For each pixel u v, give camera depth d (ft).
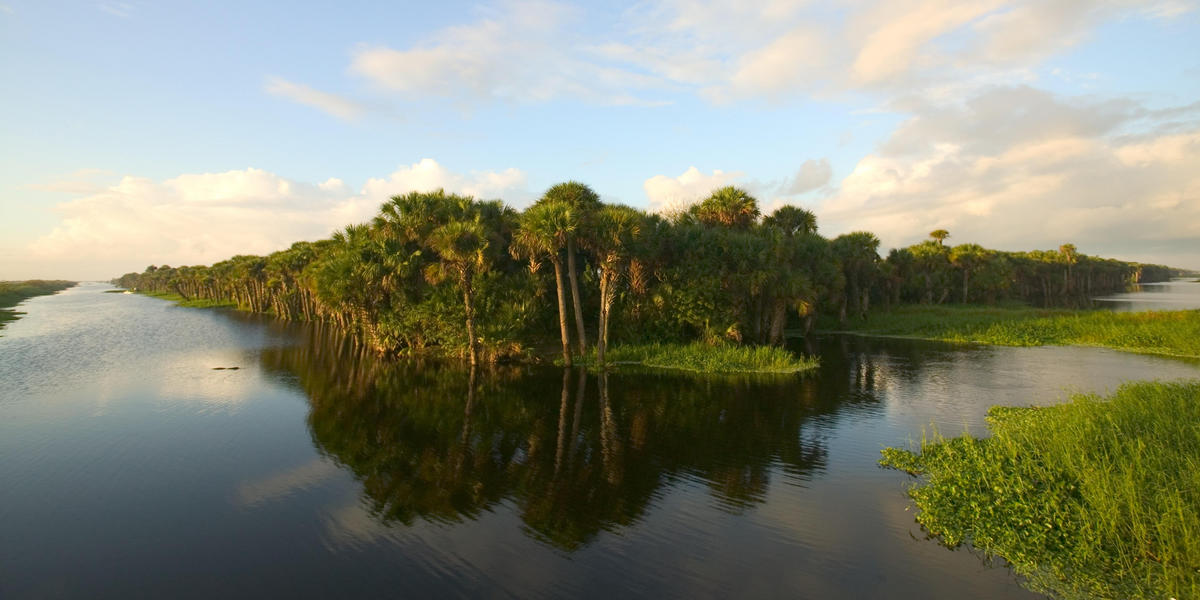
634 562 30.01
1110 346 120.37
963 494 36.01
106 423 61.77
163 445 53.31
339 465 47.11
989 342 132.05
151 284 631.15
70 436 56.54
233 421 62.44
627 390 78.38
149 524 35.68
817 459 47.55
